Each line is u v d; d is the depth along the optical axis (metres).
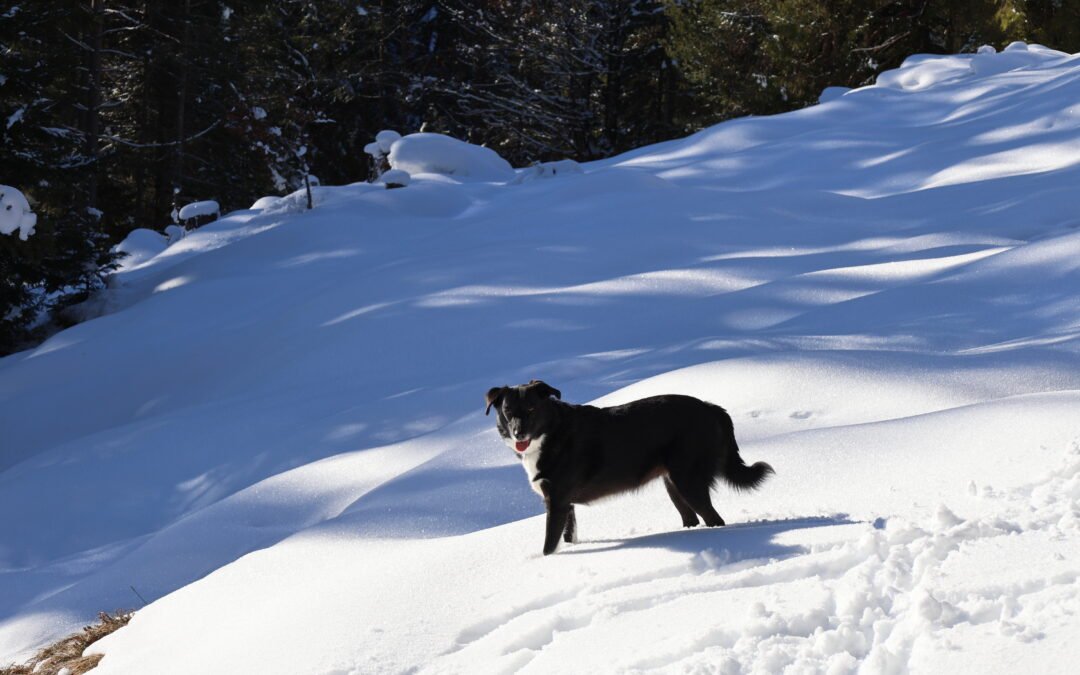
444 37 44.88
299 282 17.72
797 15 35.34
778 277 13.41
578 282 14.59
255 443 11.00
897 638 3.41
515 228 18.12
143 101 36.88
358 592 4.99
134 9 33.47
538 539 5.20
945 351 8.70
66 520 10.31
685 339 11.43
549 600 4.46
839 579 3.97
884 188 19.20
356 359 12.88
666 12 40.25
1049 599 3.42
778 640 3.60
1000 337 8.80
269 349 14.26
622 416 5.00
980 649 3.22
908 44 35.44
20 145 19.61
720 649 3.63
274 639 4.80
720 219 16.77
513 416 4.84
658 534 5.01
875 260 13.55
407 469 8.28
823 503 5.05
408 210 21.92
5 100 19.55
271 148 32.16
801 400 7.22
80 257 20.70
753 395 7.44
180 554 7.95
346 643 4.50
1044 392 6.11
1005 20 32.22
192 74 35.19
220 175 37.88
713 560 4.40
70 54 22.58
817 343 9.44
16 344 20.77
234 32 35.31
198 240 25.03
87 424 14.53
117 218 41.94
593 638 3.98
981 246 13.08
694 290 13.29
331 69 41.59
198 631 5.60
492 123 43.12
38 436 14.55
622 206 18.02
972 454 5.17
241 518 8.34
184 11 33.41
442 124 43.75
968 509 4.47
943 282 10.51
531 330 12.70
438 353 12.55
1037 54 27.89
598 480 4.97
